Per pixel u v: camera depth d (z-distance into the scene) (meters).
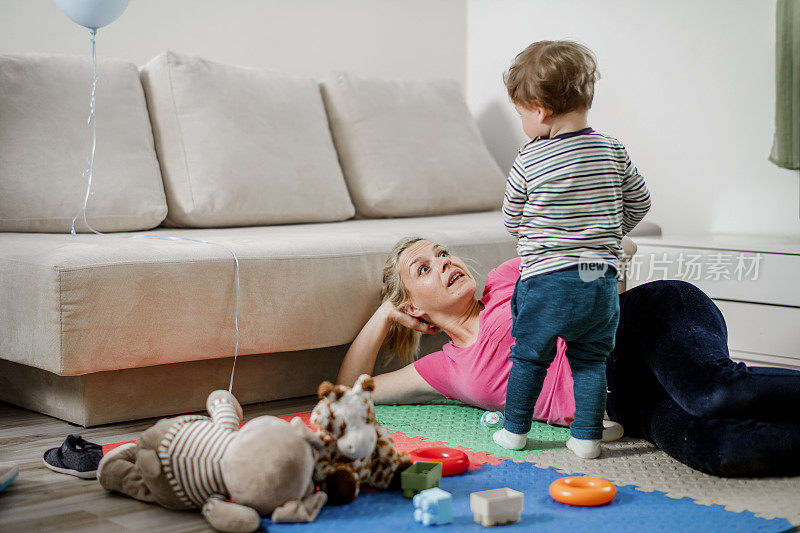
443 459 1.57
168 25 3.03
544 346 1.63
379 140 3.07
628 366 1.77
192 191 2.57
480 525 1.31
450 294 2.00
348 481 1.40
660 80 3.15
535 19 3.61
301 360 2.21
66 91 2.44
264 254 2.01
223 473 1.31
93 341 1.77
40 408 2.02
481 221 2.81
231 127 2.68
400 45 3.74
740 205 2.94
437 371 2.03
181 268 1.87
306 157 2.83
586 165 1.59
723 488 1.47
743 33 2.89
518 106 1.69
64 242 1.96
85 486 1.52
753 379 1.50
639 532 1.27
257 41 3.28
